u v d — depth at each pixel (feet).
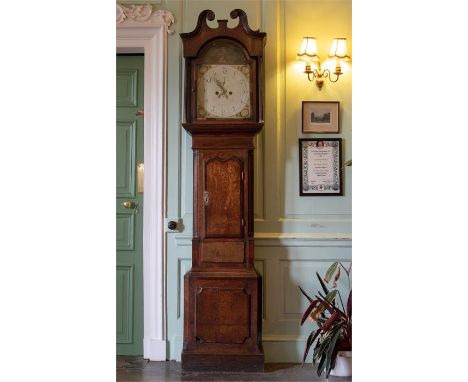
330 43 11.59
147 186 11.65
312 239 11.28
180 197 11.54
